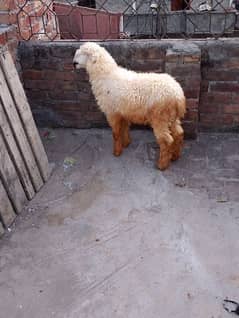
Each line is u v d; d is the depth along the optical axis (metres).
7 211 1.81
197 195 1.94
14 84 1.92
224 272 1.55
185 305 1.43
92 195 1.99
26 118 1.99
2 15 2.20
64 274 1.58
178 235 1.72
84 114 2.52
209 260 1.60
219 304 1.43
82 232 1.77
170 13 2.95
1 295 1.52
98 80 2.04
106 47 2.27
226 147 2.31
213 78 2.29
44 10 2.57
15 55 2.30
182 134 2.10
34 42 2.33
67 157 2.30
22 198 1.92
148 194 1.97
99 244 1.70
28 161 1.96
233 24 2.90
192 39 2.28
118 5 4.08
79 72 2.35
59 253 1.68
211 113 2.41
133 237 1.73
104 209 1.89
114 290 1.50
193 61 2.11
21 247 1.72
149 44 2.24
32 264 1.63
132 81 1.97
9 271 1.61
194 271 1.56
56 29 2.79
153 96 1.92
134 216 1.84
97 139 2.46
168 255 1.63
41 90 2.47
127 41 2.29
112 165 2.20
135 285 1.52
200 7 3.33
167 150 2.06
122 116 2.10
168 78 1.96
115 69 2.04
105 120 2.52
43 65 2.37
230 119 2.41
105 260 1.63
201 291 1.48
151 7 2.92
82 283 1.54
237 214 1.82
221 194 1.94
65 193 2.02
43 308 1.46
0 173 1.76
